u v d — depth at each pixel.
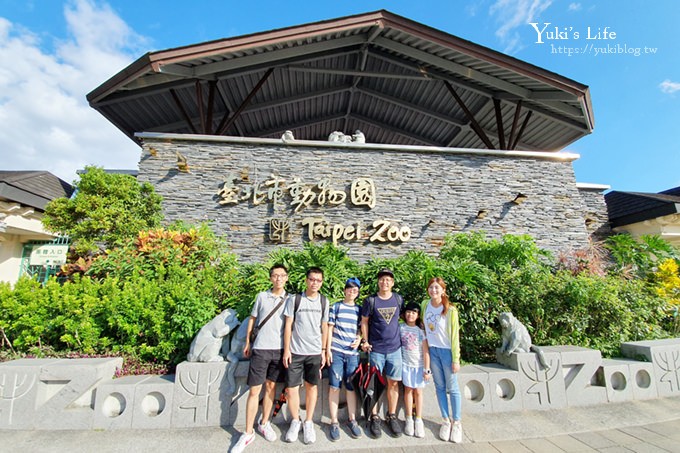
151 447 3.00
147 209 5.95
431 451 3.04
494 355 4.55
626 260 6.94
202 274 4.66
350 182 6.91
